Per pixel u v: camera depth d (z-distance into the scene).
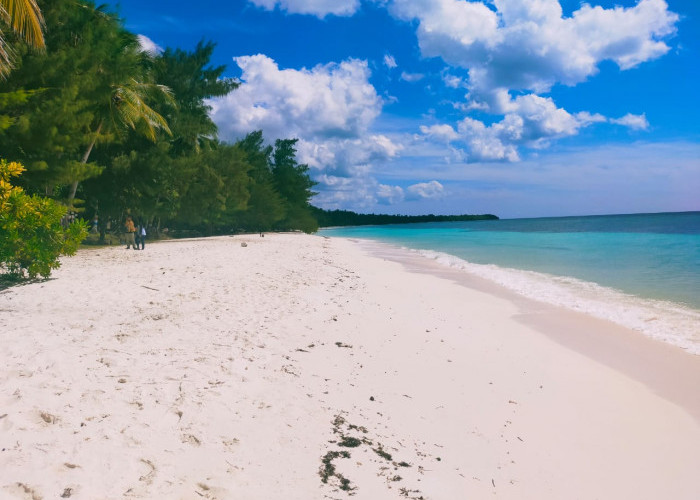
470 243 46.59
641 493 4.36
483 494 4.09
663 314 12.09
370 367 7.00
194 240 34.03
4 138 15.30
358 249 38.22
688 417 6.05
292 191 66.31
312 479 3.80
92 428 3.92
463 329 10.18
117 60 21.42
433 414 5.63
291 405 5.16
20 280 11.44
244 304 10.25
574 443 5.26
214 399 4.93
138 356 6.00
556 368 7.87
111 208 28.38
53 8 18.34
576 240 47.12
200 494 3.30
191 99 36.88
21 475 3.11
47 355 5.58
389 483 3.98
